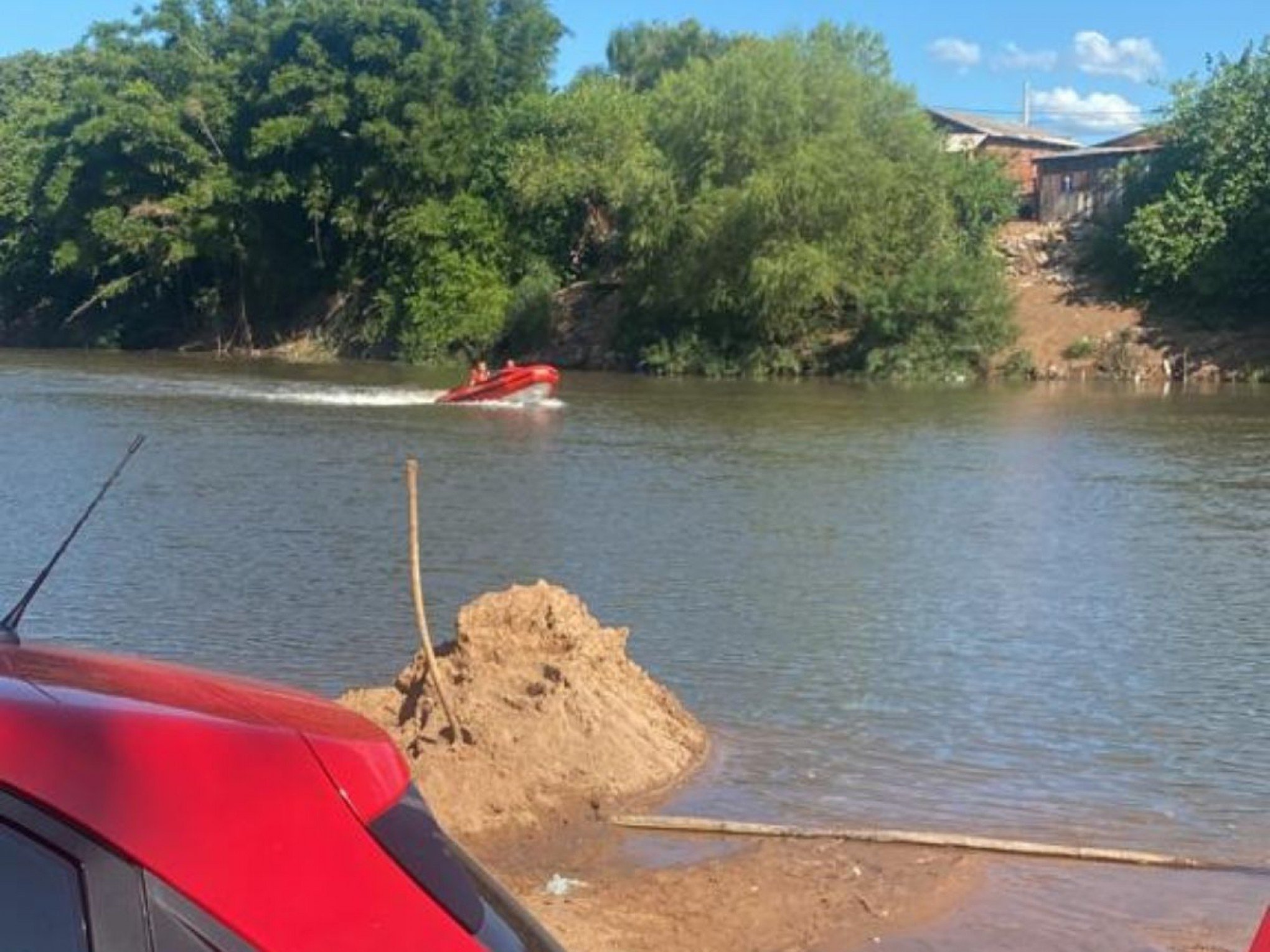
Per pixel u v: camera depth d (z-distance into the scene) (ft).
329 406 117.91
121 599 42.60
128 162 221.66
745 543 54.29
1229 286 163.73
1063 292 175.83
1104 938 20.30
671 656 37.06
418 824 8.07
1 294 251.39
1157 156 179.52
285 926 7.13
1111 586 46.88
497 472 75.25
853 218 165.37
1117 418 110.42
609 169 192.03
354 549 51.49
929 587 46.52
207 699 8.37
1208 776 27.71
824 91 171.42
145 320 236.02
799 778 27.17
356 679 34.06
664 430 99.81
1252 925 20.88
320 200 210.38
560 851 23.20
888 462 81.20
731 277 168.86
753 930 20.31
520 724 26.18
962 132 263.29
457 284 196.13
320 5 210.18
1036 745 29.60
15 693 7.68
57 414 107.14
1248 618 42.14
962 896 21.67
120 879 6.89
